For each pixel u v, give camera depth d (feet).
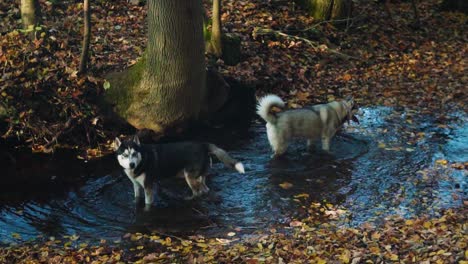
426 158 31.89
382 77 39.78
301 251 26.40
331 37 42.98
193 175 29.73
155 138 33.96
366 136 33.73
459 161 31.63
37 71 33.73
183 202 29.63
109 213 29.17
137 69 33.94
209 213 29.01
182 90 33.45
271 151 32.83
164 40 32.83
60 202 29.76
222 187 30.37
